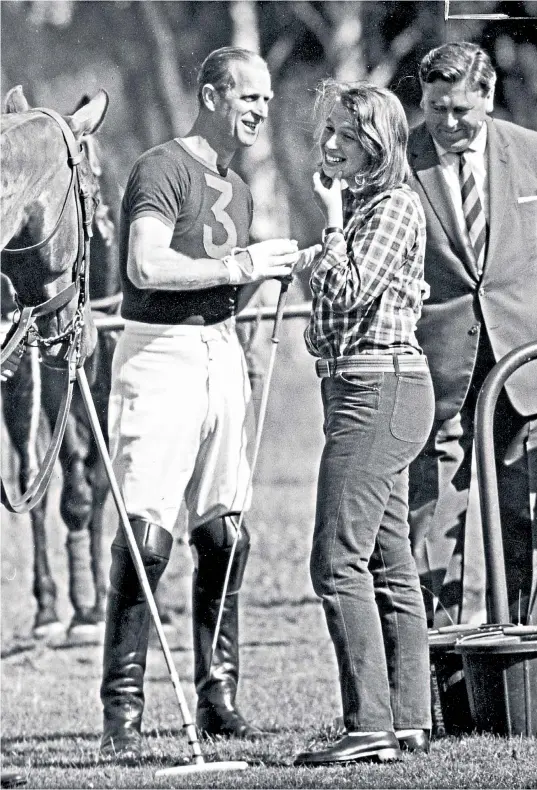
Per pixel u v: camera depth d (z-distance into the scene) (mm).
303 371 62000
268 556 36406
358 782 14242
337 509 15266
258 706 20547
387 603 16109
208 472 18125
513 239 18641
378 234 15227
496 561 17688
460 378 18672
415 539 18875
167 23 46719
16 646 26938
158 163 17422
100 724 20250
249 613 29328
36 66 46031
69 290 15625
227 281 16938
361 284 15094
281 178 49812
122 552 17391
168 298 17609
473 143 18703
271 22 45438
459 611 19000
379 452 15266
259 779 14578
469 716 17625
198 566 18531
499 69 20703
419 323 18719
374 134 15234
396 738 15625
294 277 17797
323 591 15312
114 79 46688
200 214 17578
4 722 20438
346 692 15344
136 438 17562
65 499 26141
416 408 15453
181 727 19625
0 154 14258
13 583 34875
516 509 18859
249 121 17828
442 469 18906
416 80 21422
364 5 42312
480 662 16828
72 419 24844
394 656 16062
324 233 15391
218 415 17906
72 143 15375
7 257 15211
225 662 18547
